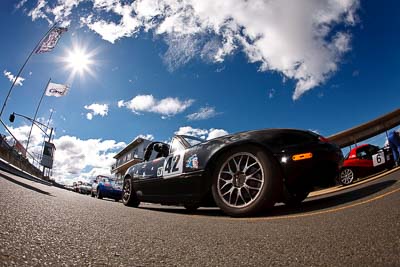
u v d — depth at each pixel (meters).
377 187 3.58
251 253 1.08
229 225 1.88
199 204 3.43
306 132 2.80
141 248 1.08
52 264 0.78
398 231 1.29
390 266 0.86
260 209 2.55
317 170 2.57
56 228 1.26
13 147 14.58
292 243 1.24
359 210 2.08
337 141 13.91
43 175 25.86
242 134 2.96
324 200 3.28
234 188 2.77
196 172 3.18
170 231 1.53
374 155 7.71
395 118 14.26
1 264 0.71
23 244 0.92
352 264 0.90
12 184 3.23
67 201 2.62
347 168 7.82
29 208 1.70
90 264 0.82
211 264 0.92
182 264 0.91
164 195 3.78
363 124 13.62
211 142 3.22
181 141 3.84
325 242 1.22
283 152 2.61
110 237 1.22
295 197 3.37
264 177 2.59
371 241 1.17
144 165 4.64
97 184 12.77
